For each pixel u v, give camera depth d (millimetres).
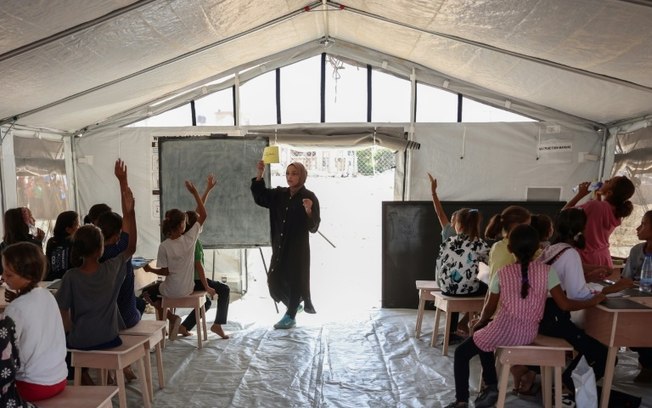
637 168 4070
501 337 2418
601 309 2510
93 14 2459
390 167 6039
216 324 3938
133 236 2650
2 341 1586
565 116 4676
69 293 2332
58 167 4816
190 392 2961
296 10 3740
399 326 4227
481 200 4840
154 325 2879
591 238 3240
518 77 3982
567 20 2533
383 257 4836
